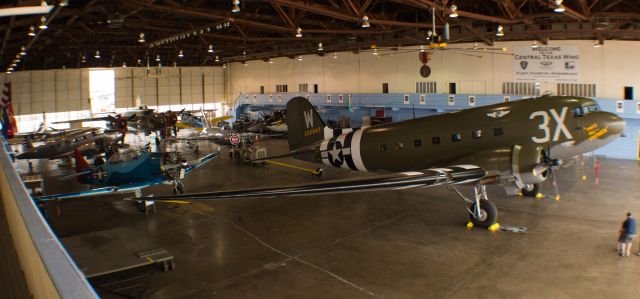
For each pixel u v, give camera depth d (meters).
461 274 12.52
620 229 14.36
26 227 2.81
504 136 17.50
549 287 11.54
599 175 24.20
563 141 17.39
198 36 37.31
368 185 12.87
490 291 11.44
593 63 30.00
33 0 18.41
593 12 23.89
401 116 40.03
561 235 15.35
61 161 36.22
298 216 18.58
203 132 38.56
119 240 13.30
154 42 38.03
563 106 17.62
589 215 17.44
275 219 18.27
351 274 12.74
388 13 32.69
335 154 21.06
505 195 20.62
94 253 12.29
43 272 2.33
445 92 37.50
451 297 11.20
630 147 28.69
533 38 31.62
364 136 20.19
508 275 12.34
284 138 43.84
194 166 22.67
